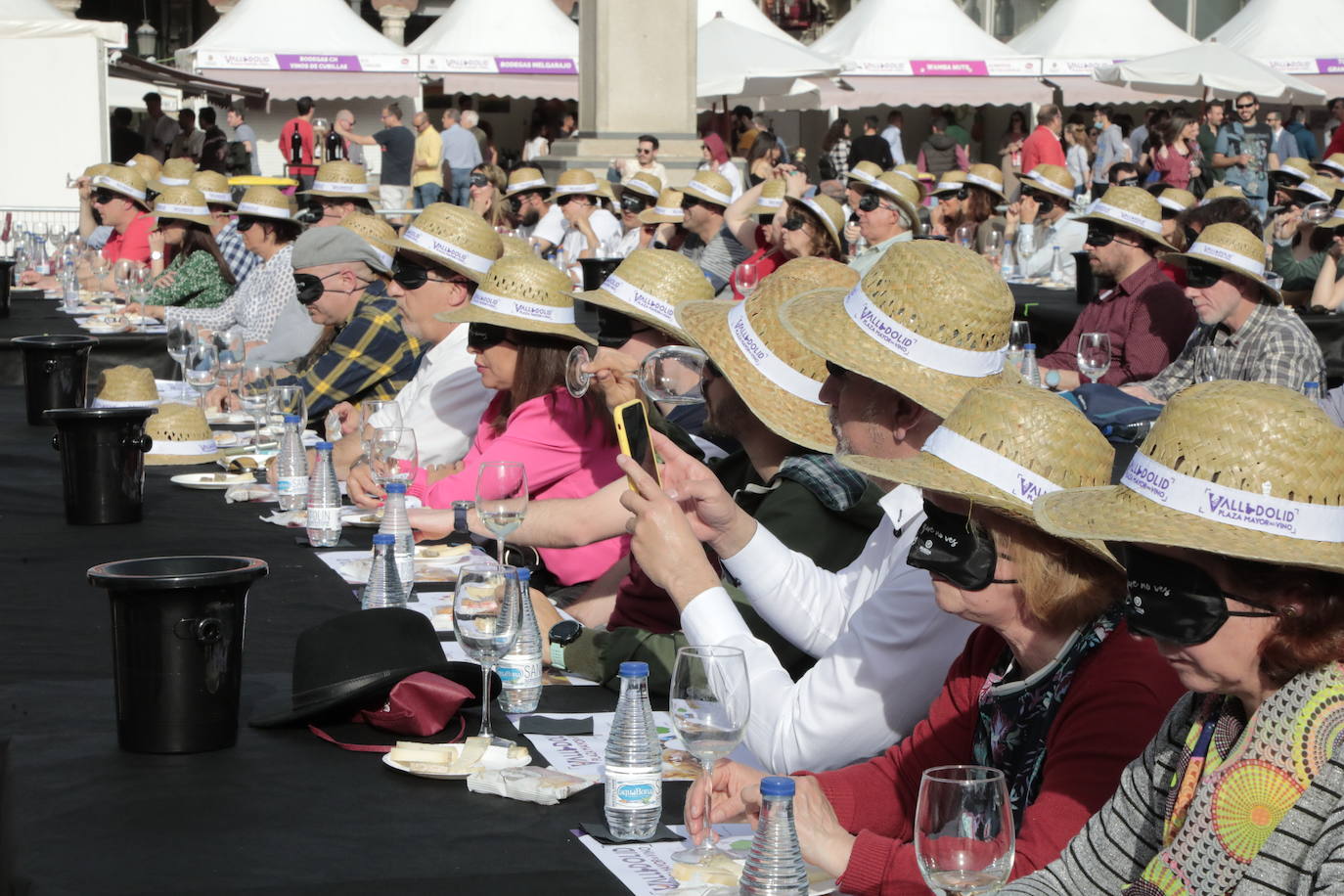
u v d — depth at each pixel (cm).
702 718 226
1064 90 2238
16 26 1683
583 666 315
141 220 1193
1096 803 212
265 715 280
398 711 269
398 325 617
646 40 1617
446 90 2297
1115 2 2248
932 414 269
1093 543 209
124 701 261
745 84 2080
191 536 438
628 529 281
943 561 219
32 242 1359
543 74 2319
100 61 1711
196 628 259
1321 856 178
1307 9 2225
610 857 223
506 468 351
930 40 2202
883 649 260
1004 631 224
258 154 2473
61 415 446
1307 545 177
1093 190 1705
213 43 2256
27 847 222
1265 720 184
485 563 402
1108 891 202
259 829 230
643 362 382
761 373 339
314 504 426
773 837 197
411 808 240
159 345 865
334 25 2289
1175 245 970
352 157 2262
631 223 1373
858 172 1103
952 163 2209
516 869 217
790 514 327
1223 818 186
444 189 2092
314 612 354
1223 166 1738
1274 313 686
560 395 446
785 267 373
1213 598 181
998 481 214
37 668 313
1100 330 800
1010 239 1312
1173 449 184
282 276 844
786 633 301
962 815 184
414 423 548
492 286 452
